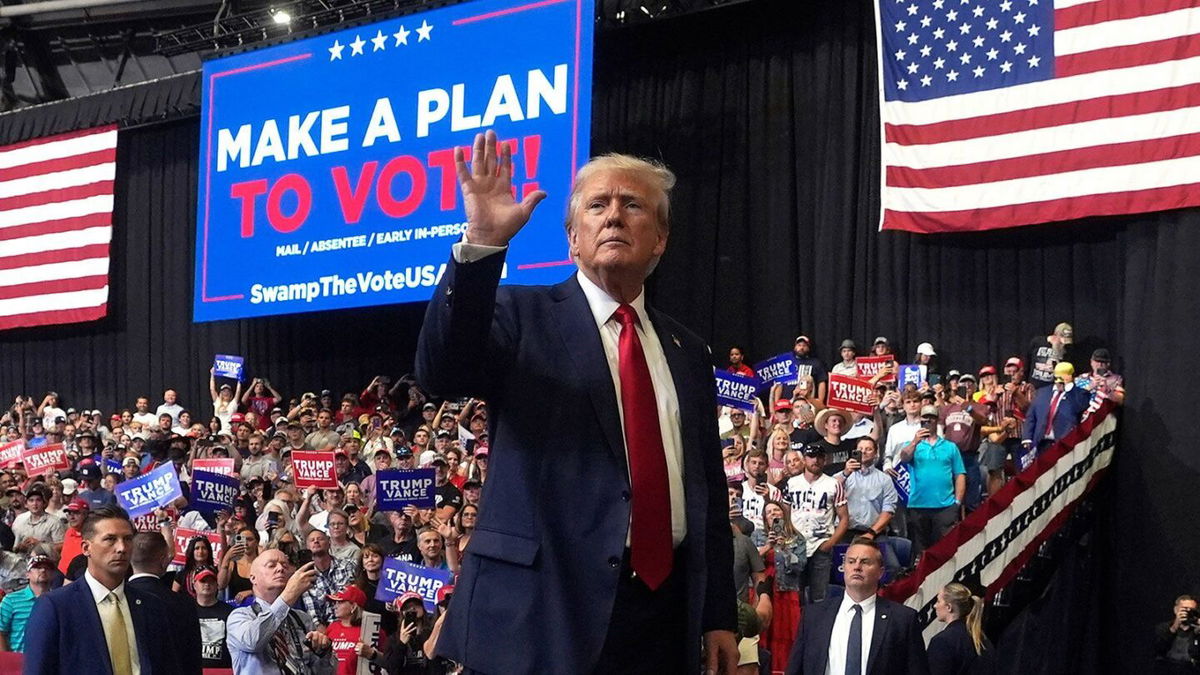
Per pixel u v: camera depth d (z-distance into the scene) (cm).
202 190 1587
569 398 211
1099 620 1025
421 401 1441
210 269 1569
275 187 1516
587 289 223
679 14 1329
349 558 923
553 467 209
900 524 942
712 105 1402
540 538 206
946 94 1157
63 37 1911
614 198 219
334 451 1191
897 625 606
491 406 218
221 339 1748
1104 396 1025
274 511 1079
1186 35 1048
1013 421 1062
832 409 1020
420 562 953
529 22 1328
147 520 1066
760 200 1361
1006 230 1193
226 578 916
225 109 1576
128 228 1822
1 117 1873
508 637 203
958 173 1145
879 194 1270
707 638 223
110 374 1842
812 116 1331
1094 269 1144
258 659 633
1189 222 1043
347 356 1650
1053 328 1161
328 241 1462
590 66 1280
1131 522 1031
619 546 204
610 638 205
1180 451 1023
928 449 949
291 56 1520
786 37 1356
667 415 220
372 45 1450
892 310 1255
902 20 1186
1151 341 1051
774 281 1344
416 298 1384
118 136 1778
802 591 891
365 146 1443
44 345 1923
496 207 204
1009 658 903
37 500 1175
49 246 1809
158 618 504
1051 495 894
